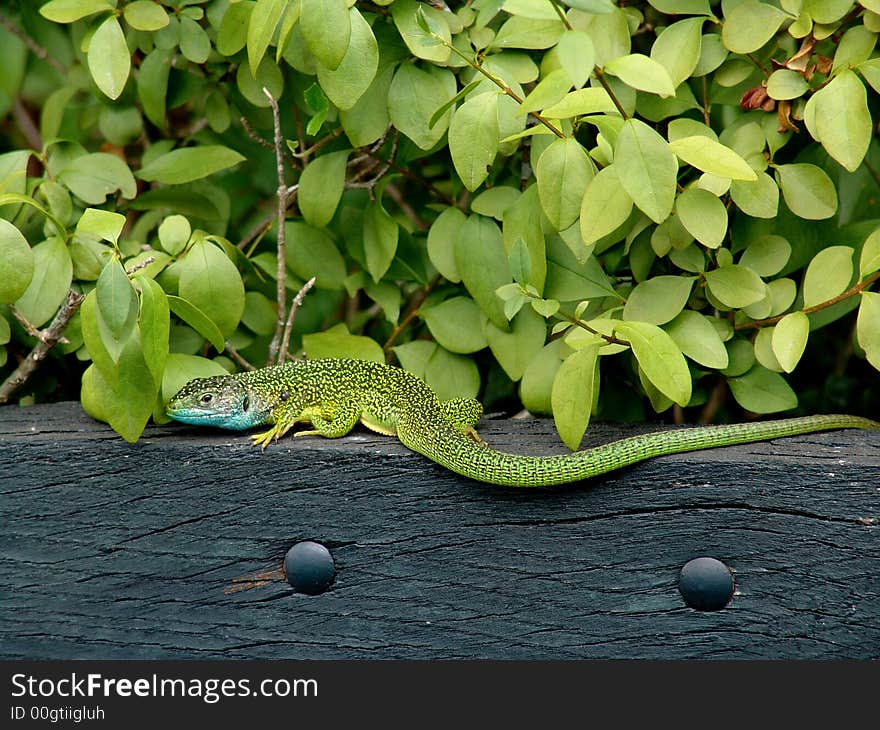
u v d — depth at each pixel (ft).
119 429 5.41
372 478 5.46
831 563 5.40
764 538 5.41
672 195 5.28
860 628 5.41
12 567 5.50
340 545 5.48
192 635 5.51
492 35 5.54
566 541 5.44
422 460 5.44
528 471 5.37
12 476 5.47
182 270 5.54
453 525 5.46
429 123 5.45
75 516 5.49
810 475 5.38
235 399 5.49
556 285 5.56
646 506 5.42
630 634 5.46
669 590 5.44
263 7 5.40
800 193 5.49
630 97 5.52
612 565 5.44
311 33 5.37
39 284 5.57
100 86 5.52
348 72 5.44
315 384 5.56
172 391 5.56
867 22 5.45
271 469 5.46
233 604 5.50
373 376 5.59
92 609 5.51
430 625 5.49
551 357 5.58
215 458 5.46
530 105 5.29
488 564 5.47
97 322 5.33
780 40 5.54
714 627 5.45
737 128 5.54
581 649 5.47
